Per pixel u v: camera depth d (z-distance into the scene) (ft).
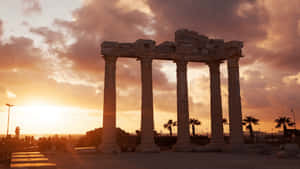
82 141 171.63
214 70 152.05
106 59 131.64
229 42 142.10
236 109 137.90
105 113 127.13
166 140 180.14
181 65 144.97
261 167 67.31
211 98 150.71
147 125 131.54
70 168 64.69
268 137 255.50
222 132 147.13
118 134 181.27
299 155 96.27
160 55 140.77
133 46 136.26
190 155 108.58
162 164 74.02
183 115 140.87
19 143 173.88
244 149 129.18
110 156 102.58
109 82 129.70
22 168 62.23
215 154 114.73
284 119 293.23
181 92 142.92
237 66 141.08
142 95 134.51
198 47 150.10
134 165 71.56
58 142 158.20
